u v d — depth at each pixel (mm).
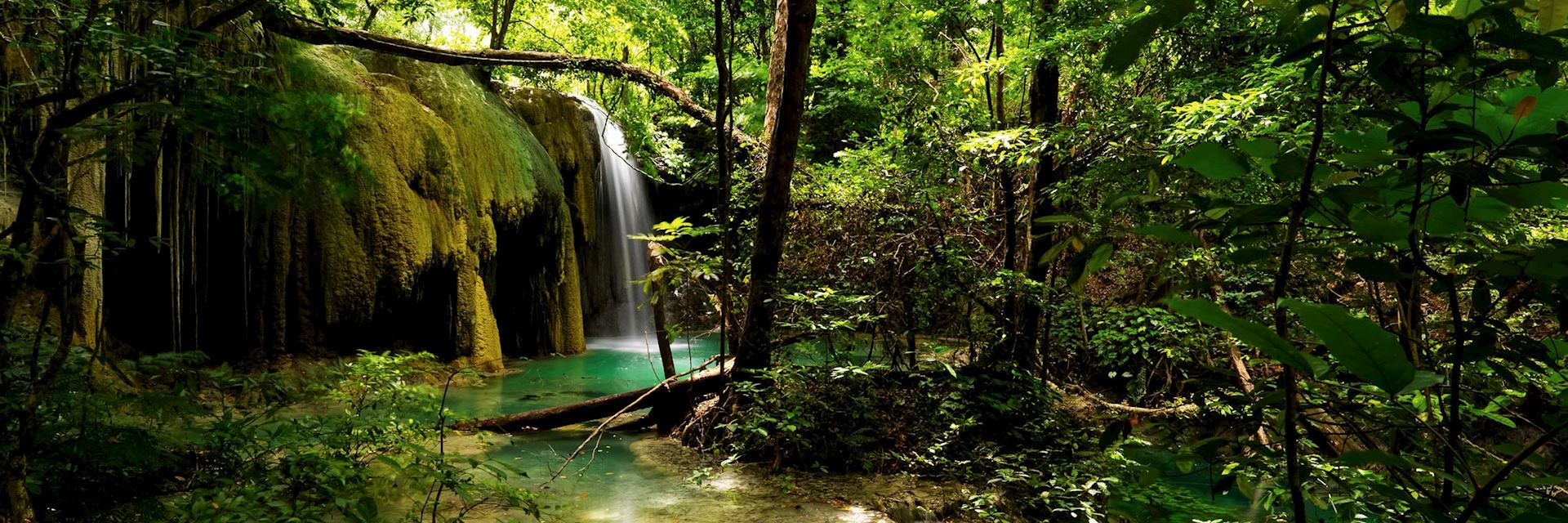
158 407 3143
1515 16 963
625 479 5254
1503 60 985
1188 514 4742
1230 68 5117
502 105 12078
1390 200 1112
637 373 10375
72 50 2770
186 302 7891
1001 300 6766
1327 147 2592
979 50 9297
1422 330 1537
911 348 6543
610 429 6816
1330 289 4145
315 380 4121
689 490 4969
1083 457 5535
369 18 10180
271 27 6434
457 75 11133
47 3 2691
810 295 5969
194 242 7816
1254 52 5172
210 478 3375
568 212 12578
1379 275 1108
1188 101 5320
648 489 5008
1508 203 1069
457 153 10211
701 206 15625
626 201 14836
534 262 12000
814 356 6449
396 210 9250
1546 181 975
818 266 6754
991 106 7770
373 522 2977
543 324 12141
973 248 6742
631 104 12883
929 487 4984
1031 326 6578
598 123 14078
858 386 5797
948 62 8914
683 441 6238
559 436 6527
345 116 4520
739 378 5918
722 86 6004
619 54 15812
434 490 4527
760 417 5402
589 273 13992
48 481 2934
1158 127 5055
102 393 3211
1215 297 5359
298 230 8648
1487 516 989
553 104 13109
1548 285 1064
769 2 12266
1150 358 7145
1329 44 1027
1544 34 966
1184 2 1004
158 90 2850
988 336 6531
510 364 11062
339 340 9227
